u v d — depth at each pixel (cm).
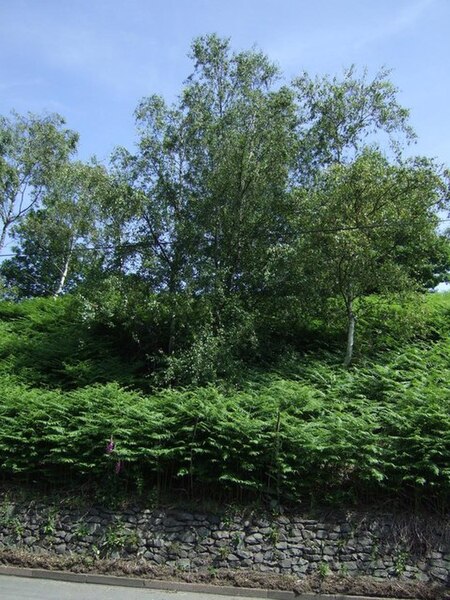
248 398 1261
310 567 1029
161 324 1783
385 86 2375
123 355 1906
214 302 1648
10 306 2561
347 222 1597
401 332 1747
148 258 1709
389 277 1628
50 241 3134
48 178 3184
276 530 1068
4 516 1163
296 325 1864
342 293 1675
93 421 1195
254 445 1130
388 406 1240
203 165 1777
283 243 1758
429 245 1698
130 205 1694
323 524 1069
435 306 2091
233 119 1753
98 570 1048
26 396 1324
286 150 1766
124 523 1112
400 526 1057
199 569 1047
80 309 1773
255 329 1717
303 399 1281
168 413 1221
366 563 1025
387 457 1106
